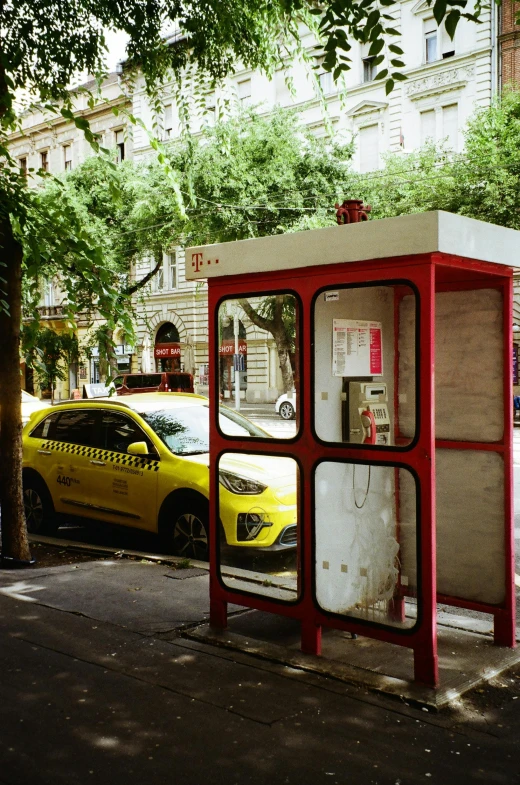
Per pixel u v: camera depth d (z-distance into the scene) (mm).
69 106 6938
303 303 4215
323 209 21188
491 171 20359
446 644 4406
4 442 6469
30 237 6375
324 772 2994
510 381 4410
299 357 4242
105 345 6988
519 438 19500
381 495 4500
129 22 8117
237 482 6043
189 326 36312
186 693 3734
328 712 3518
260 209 21406
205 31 8234
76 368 41031
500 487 4449
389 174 21703
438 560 4723
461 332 4633
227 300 4625
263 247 4309
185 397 8148
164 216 23797
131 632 4648
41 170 6691
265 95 31328
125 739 3266
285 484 6039
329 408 4312
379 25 4969
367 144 29219
